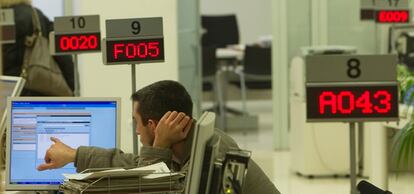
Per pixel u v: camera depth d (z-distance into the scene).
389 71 4.17
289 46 13.30
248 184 4.17
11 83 5.36
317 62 4.16
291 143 11.25
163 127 4.04
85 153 4.30
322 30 13.21
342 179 10.57
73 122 4.74
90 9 8.27
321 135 10.58
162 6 8.38
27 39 7.25
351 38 13.23
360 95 4.16
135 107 4.23
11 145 4.75
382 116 4.17
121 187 3.68
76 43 6.14
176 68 8.38
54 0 11.73
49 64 7.25
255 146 13.81
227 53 15.30
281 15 13.23
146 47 5.27
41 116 4.75
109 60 5.23
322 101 4.16
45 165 4.35
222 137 3.98
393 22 9.88
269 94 17.88
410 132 5.95
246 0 18.66
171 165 4.05
